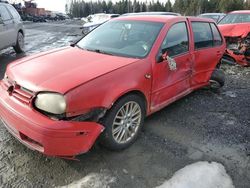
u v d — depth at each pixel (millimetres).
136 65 3490
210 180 3010
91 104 2941
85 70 3205
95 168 3104
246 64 8281
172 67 3932
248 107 5102
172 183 2934
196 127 4195
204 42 5027
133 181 2939
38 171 3023
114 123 3250
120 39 4195
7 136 3646
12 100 3111
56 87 2861
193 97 5438
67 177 2953
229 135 4012
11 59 8516
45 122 2764
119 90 3156
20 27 9469
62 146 2781
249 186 2965
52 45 12102
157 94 3893
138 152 3447
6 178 2896
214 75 5551
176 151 3516
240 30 8594
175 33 4285
